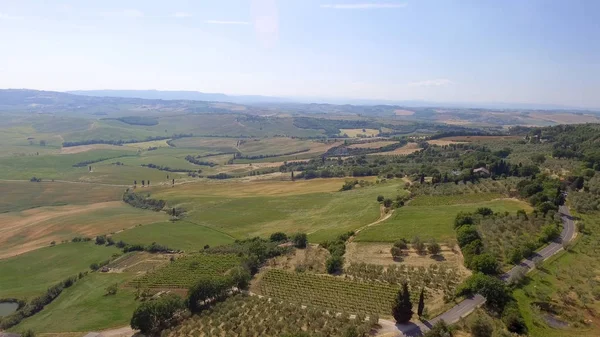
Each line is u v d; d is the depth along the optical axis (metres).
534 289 91.56
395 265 115.50
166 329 96.94
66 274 149.75
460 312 85.94
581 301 85.56
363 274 112.69
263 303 101.62
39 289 138.25
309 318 89.88
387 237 136.00
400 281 105.25
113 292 125.69
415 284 102.06
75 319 112.44
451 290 95.88
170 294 113.50
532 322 79.25
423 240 128.75
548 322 79.69
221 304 103.44
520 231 125.69
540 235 121.25
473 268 103.06
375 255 124.44
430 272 107.31
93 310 116.00
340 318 88.06
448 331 76.38
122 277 139.25
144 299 120.06
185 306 105.75
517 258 106.25
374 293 101.12
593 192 159.75
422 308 86.06
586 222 132.75
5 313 125.38
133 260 156.25
